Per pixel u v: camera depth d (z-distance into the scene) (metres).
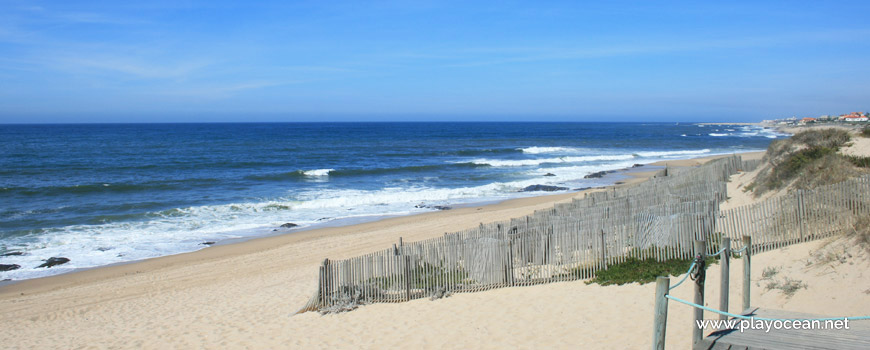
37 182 37.53
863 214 9.88
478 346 8.68
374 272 11.75
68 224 24.44
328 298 11.71
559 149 74.56
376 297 11.70
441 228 22.56
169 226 24.39
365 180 40.94
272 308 12.34
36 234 22.50
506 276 11.28
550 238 11.39
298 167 49.66
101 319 12.73
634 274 10.61
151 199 31.33
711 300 8.93
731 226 11.62
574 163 55.12
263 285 14.89
